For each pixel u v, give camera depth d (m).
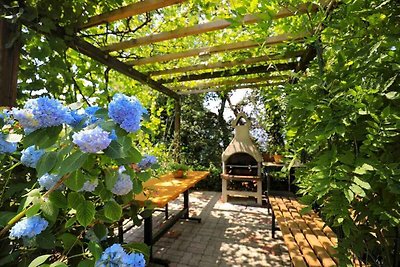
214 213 4.85
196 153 8.38
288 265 2.87
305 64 3.31
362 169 1.03
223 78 4.87
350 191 1.02
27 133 0.90
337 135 1.33
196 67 3.98
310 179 1.27
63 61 2.21
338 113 1.20
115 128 0.88
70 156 0.81
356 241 1.25
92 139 0.76
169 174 4.18
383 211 1.08
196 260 2.98
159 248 3.29
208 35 3.38
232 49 3.15
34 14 1.87
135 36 3.21
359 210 1.25
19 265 1.10
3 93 1.72
